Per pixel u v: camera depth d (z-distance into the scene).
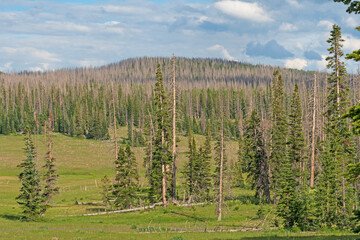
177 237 37.09
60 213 81.25
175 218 69.88
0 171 168.00
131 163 84.81
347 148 65.56
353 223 51.59
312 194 55.94
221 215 70.56
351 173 28.61
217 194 70.62
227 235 43.00
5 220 64.31
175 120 84.69
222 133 71.25
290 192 55.06
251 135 88.94
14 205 92.69
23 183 66.69
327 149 60.88
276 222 55.41
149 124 98.00
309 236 40.81
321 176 57.03
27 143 69.75
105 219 71.62
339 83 71.44
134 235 43.28
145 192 104.56
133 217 72.81
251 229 52.88
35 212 66.38
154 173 85.88
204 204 84.38
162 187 84.19
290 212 53.88
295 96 87.12
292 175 62.19
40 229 49.97
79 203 94.44
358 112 26.83
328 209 53.94
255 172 87.94
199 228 55.31
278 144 84.69
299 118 85.75
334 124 69.38
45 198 70.62
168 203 82.69
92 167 188.75
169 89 84.62
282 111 90.12
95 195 110.81
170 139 85.94
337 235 41.78
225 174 72.38
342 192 56.94
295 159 84.38
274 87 97.06
